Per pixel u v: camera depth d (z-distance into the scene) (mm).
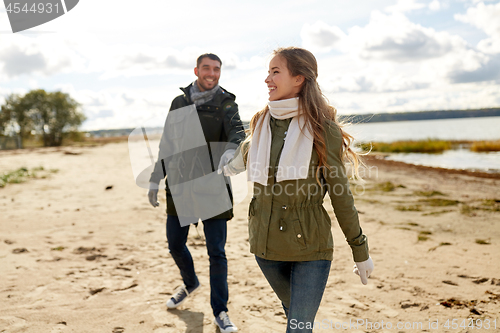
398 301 3100
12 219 6062
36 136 61875
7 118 60562
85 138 65062
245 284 3527
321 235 1803
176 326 2734
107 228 5605
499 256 4145
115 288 3420
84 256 4324
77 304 3080
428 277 3592
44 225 5742
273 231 1814
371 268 1839
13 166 14953
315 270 1789
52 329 2658
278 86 1850
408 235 5148
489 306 2949
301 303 1755
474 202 7348
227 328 2600
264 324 2760
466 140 30750
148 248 4652
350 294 3256
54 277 3660
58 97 61500
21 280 3562
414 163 16484
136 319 2836
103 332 2633
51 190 9242
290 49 1862
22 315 2863
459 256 4191
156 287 3457
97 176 12336
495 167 14203
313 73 1840
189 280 3012
